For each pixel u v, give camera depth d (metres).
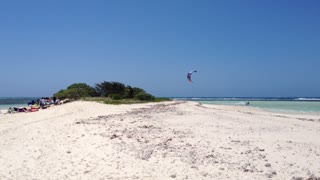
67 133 18.31
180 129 20.23
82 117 27.98
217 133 18.84
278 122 26.56
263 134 18.97
